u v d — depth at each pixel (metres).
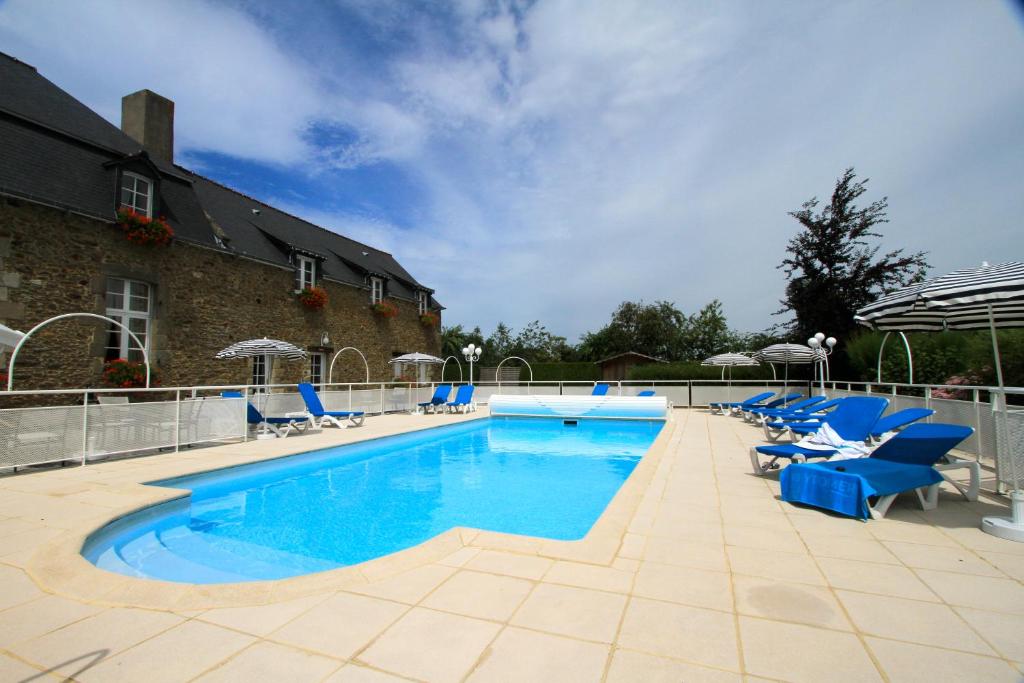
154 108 14.47
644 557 3.32
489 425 14.12
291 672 2.07
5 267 9.09
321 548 4.49
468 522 5.26
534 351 44.31
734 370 19.86
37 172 9.74
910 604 2.62
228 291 13.36
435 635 2.35
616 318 41.38
